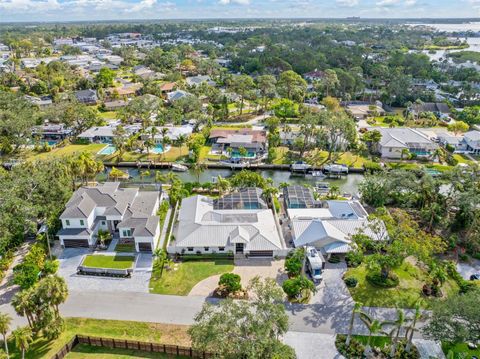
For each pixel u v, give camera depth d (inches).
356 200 3208.7
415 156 4200.3
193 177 3853.3
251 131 4785.9
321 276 2224.4
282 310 1555.1
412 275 2311.8
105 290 2148.1
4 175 2817.4
